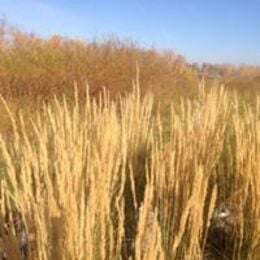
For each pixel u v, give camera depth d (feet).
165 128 12.75
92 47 38.32
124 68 36.11
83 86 31.89
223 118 12.67
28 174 6.42
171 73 42.27
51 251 5.79
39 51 34.68
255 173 9.50
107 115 10.08
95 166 7.67
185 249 7.84
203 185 7.79
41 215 5.97
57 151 7.86
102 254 6.45
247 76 60.34
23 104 24.86
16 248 6.07
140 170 10.50
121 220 6.85
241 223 9.32
